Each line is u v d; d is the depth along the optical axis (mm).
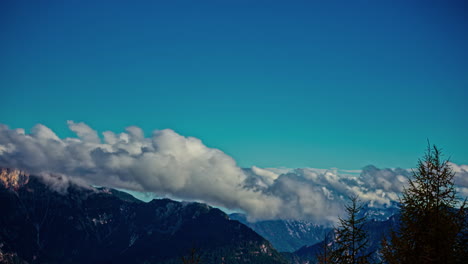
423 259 39875
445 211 41688
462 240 40844
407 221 42594
